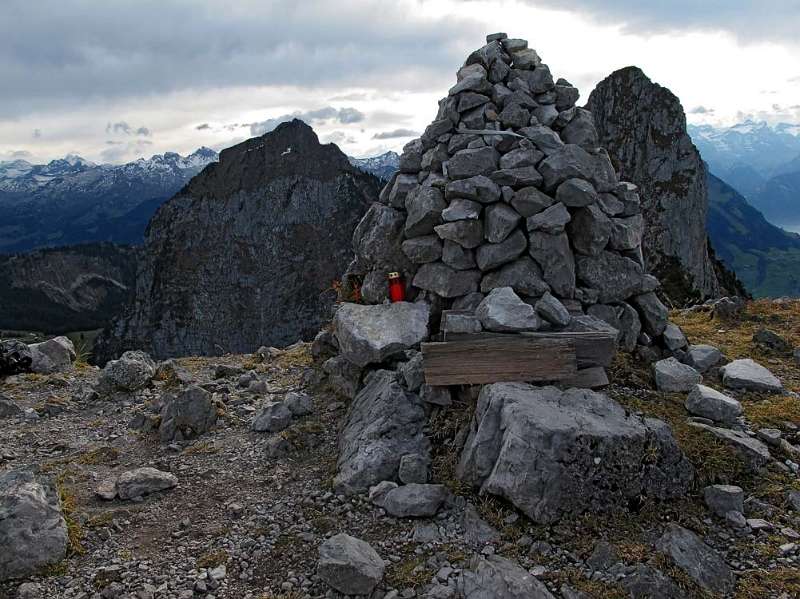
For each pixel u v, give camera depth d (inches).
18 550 232.2
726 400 305.3
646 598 199.3
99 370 530.0
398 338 335.9
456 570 219.5
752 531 233.8
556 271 332.5
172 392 431.5
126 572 233.5
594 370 298.0
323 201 4699.8
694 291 2576.3
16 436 376.8
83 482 307.3
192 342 4557.1
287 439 330.3
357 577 213.8
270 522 263.9
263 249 4682.6
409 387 310.8
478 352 291.7
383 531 247.4
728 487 246.7
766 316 501.7
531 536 231.8
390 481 272.1
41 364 517.7
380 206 404.2
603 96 3292.3
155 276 4773.6
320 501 273.3
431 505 250.5
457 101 391.5
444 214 336.5
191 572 232.4
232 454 331.6
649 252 2827.3
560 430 237.6
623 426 248.2
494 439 257.3
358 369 366.3
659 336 374.9
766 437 288.8
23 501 245.6
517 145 362.9
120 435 373.1
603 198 367.6
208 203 4859.7
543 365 284.8
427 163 386.3
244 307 4591.5
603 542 223.8
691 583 205.6
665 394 320.5
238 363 523.8
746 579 210.7
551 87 401.7
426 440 291.1
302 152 4891.7
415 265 371.2
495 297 311.4
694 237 2908.5
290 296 4520.2
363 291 388.5
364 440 291.7
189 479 307.0
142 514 275.1
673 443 252.5
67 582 229.5
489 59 400.8
